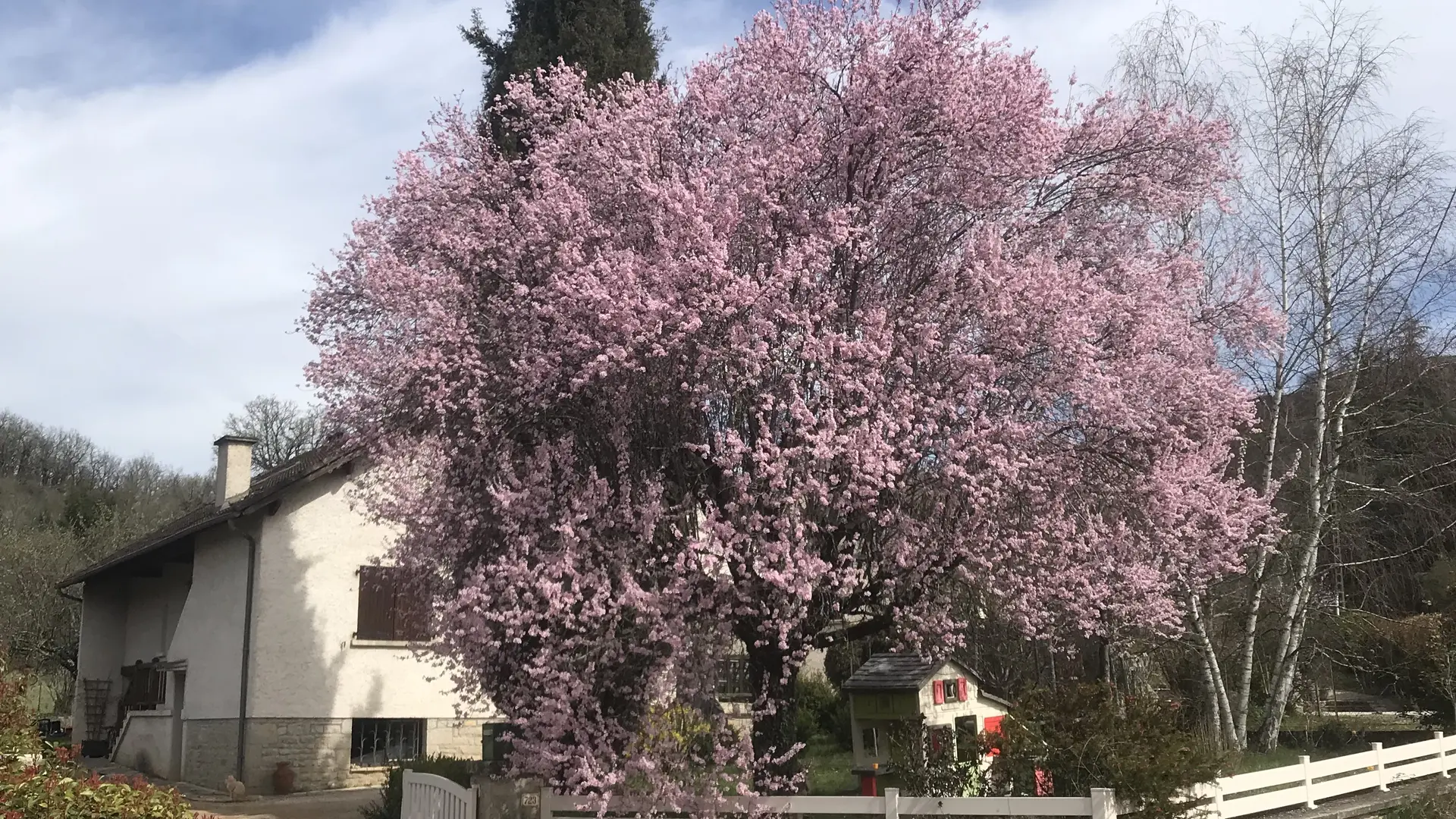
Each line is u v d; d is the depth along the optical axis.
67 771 9.30
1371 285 16.56
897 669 11.77
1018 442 8.82
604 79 16.86
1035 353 8.84
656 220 8.80
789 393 8.53
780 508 8.12
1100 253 10.56
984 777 8.80
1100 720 8.43
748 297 8.16
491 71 17.64
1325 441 16.97
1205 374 10.37
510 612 7.75
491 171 10.95
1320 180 16.58
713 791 7.94
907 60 9.23
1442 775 13.19
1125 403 8.91
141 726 18.28
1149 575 9.62
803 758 14.94
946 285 9.21
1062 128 9.96
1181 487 9.87
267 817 12.94
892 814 7.93
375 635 16.42
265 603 15.59
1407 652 17.17
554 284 8.63
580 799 8.24
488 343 9.24
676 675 8.12
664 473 8.87
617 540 8.26
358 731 16.22
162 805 7.98
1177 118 11.15
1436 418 16.81
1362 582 17.72
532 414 8.96
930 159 9.46
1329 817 10.45
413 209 10.37
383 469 11.43
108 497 41.41
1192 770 8.34
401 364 9.27
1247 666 16.14
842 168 9.63
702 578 8.13
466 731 17.00
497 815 8.38
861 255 9.16
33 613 26.59
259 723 15.29
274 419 43.69
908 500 8.95
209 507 21.17
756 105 9.98
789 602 8.38
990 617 11.68
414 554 10.01
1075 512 9.54
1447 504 17.02
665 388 8.65
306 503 16.19
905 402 8.27
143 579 20.78
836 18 9.82
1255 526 12.64
